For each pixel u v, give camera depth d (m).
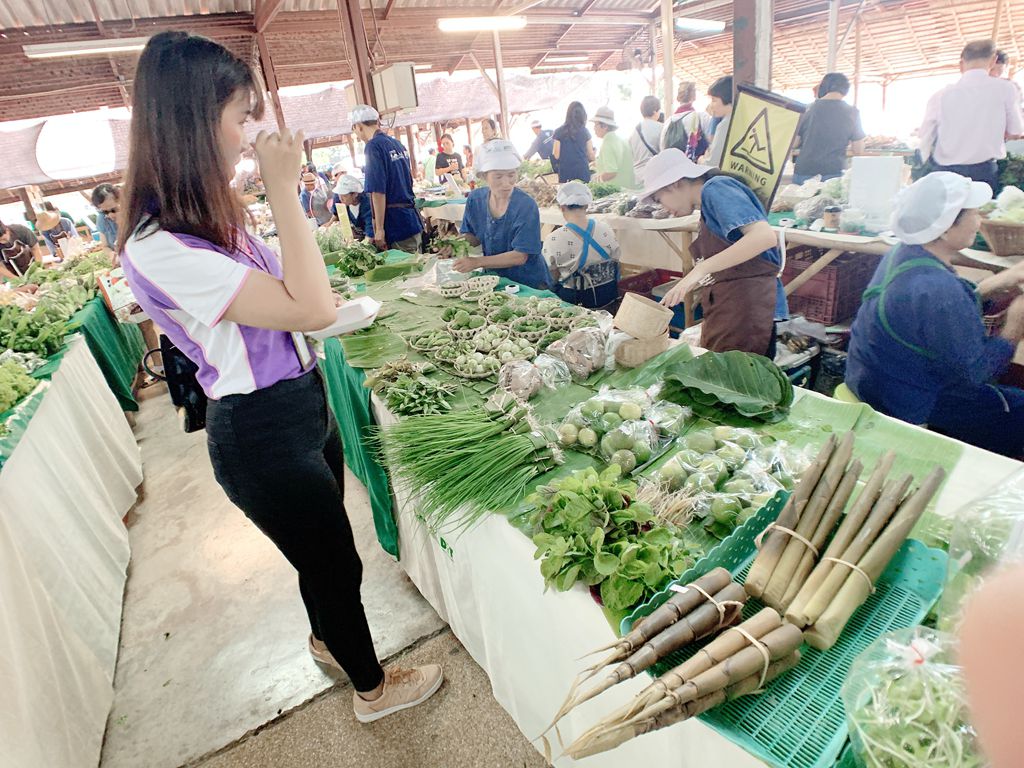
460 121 15.52
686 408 1.58
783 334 2.90
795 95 12.70
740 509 1.14
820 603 0.83
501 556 1.33
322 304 1.13
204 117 1.03
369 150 4.62
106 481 3.17
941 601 0.76
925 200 1.64
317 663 2.14
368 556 2.67
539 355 2.04
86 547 2.44
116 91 10.36
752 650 0.74
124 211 1.10
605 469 1.33
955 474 1.22
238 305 1.09
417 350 2.32
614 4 12.22
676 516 1.16
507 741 1.76
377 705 1.83
